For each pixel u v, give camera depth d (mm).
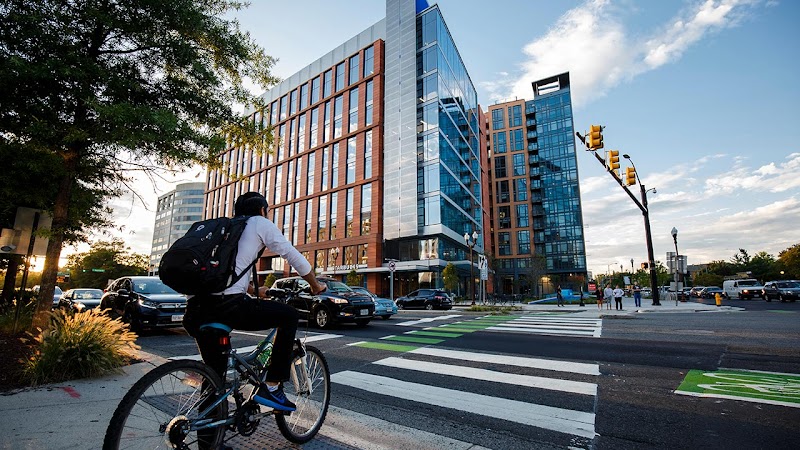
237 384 2562
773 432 3379
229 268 2365
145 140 6184
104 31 6535
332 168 46969
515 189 73250
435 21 41375
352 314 11320
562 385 4984
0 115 5934
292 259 2615
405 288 39469
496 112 77562
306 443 3170
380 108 43125
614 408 4086
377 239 40094
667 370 5746
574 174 69312
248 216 2719
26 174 7449
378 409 4137
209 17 7336
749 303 27125
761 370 5711
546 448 3135
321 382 3463
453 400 4418
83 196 8109
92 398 4094
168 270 2213
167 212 127000
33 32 5473
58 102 6164
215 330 2396
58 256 6984
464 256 46531
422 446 3146
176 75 7422
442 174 39469
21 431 3115
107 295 11758
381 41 44844
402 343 8484
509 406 4191
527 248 70125
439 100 40312
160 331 10711
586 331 10406
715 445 3150
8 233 7473
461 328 11344
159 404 2123
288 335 2770
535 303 34812
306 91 52938
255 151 8648
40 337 5102
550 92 74312
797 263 50062
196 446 2301
